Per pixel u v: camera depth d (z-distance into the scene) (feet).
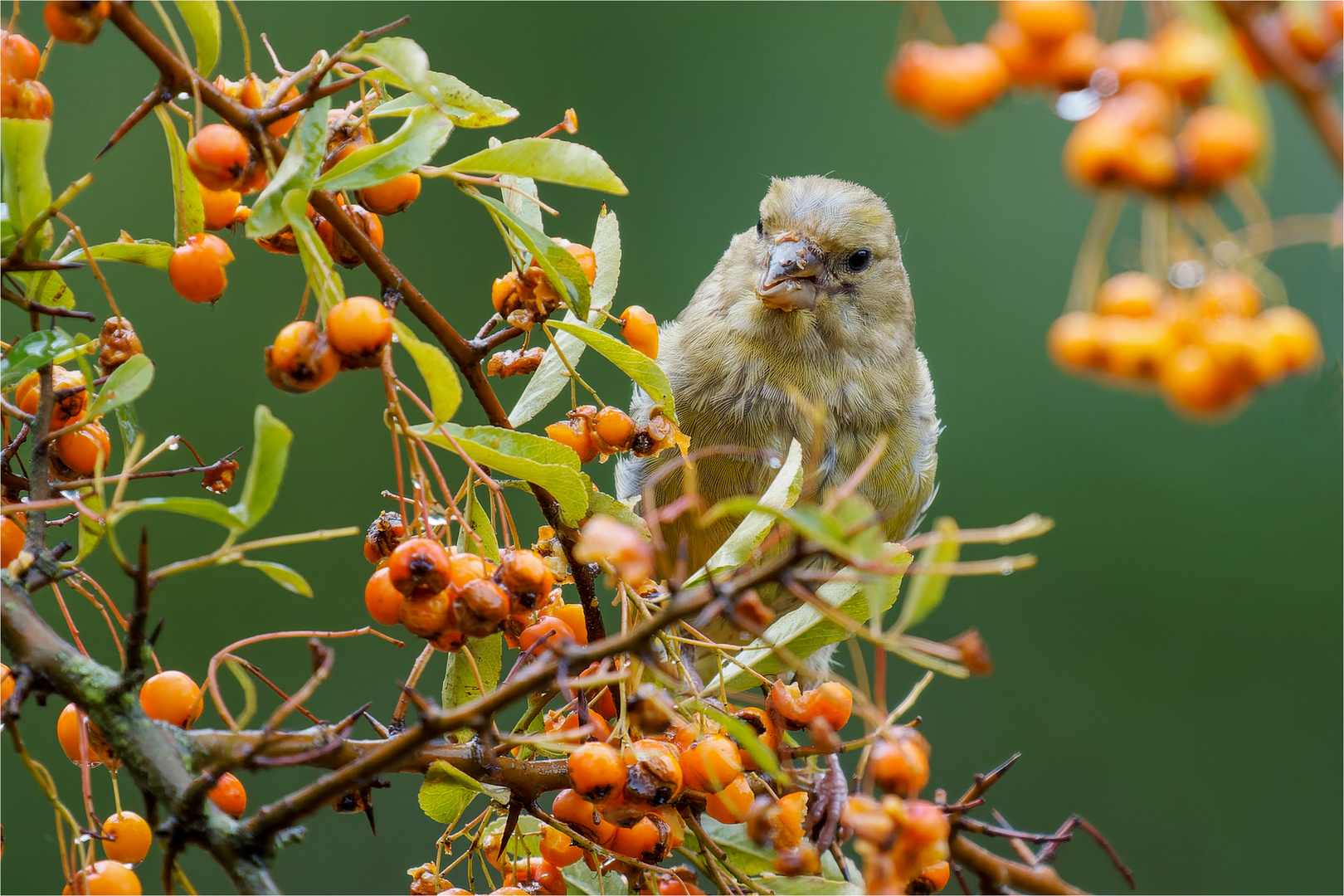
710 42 21.31
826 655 10.18
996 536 8.96
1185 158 8.88
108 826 9.14
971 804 9.16
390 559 9.11
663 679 9.09
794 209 12.21
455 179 9.14
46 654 9.07
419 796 9.22
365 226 9.18
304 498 17.80
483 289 19.29
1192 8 8.89
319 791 9.02
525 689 9.00
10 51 9.11
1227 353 8.92
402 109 9.17
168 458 17.49
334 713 16.98
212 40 9.12
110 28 18.54
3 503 9.18
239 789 9.14
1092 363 8.94
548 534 9.28
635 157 20.72
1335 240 8.89
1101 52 8.91
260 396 18.08
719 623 9.62
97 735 9.14
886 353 12.38
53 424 9.18
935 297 20.49
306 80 9.15
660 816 9.14
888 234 12.51
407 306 9.16
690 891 9.20
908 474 12.58
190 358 18.03
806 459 11.94
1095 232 8.91
